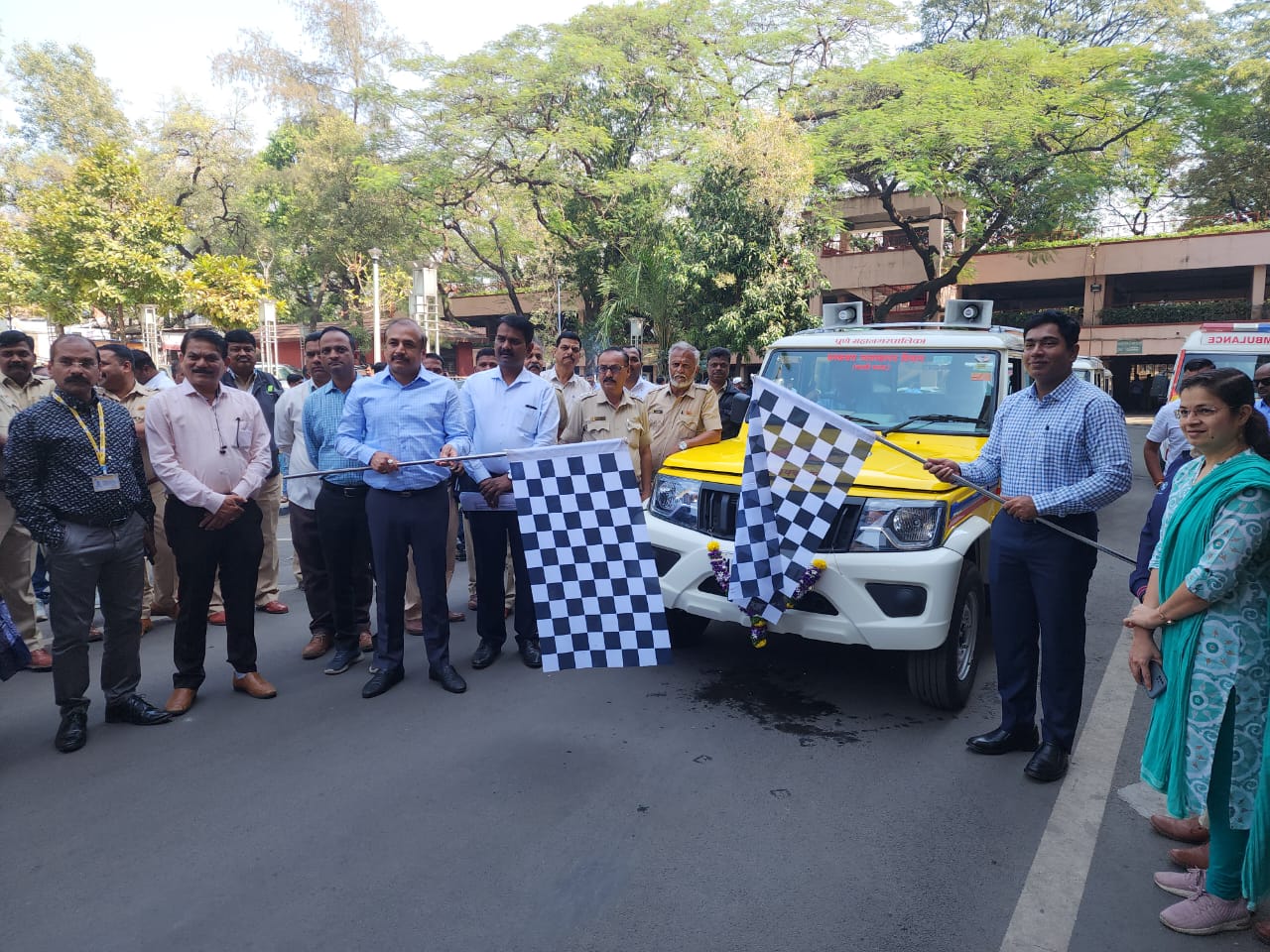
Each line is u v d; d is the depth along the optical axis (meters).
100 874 3.04
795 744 4.11
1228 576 2.58
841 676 5.04
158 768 3.87
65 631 4.06
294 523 5.59
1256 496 2.56
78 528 4.07
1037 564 3.72
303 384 5.88
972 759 3.96
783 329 20.53
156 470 4.33
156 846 3.21
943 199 26.81
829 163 23.03
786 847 3.19
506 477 4.88
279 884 2.96
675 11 25.78
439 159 25.59
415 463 4.38
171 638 5.90
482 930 2.71
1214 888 2.74
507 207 28.81
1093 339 30.88
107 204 18.89
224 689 4.87
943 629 4.12
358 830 3.31
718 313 20.66
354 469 4.42
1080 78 23.08
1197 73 22.02
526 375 5.13
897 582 4.13
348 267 30.81
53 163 29.81
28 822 3.39
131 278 18.67
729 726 4.32
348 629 5.19
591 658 4.10
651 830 3.31
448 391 4.84
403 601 4.86
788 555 4.20
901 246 33.41
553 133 24.89
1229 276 31.48
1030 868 3.07
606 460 4.07
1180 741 2.71
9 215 29.22
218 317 19.44
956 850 3.18
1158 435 6.59
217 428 4.48
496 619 5.25
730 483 4.62
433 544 4.77
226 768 3.86
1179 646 2.73
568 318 29.58
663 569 4.82
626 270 21.97
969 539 4.35
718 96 26.41
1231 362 10.57
